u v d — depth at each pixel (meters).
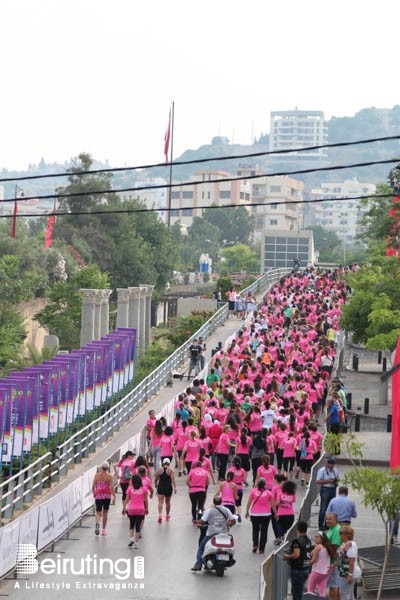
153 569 28.00
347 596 23.59
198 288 158.50
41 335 102.31
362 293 57.44
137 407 53.91
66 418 44.56
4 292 94.94
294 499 29.52
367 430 48.91
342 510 27.30
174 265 143.12
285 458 37.91
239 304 84.12
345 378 63.16
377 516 34.34
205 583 26.81
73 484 32.03
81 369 47.84
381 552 28.16
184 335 79.62
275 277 113.56
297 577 24.31
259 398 42.56
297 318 72.06
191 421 40.22
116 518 33.59
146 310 89.50
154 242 139.62
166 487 33.00
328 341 60.56
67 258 117.75
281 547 25.45
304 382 48.22
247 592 26.08
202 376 56.91
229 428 37.91
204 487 32.12
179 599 25.45
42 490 38.34
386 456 42.38
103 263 130.75
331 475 31.25
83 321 76.75
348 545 23.59
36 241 114.81
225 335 75.88
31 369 41.91
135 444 41.41
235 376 50.97
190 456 36.31
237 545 30.55
